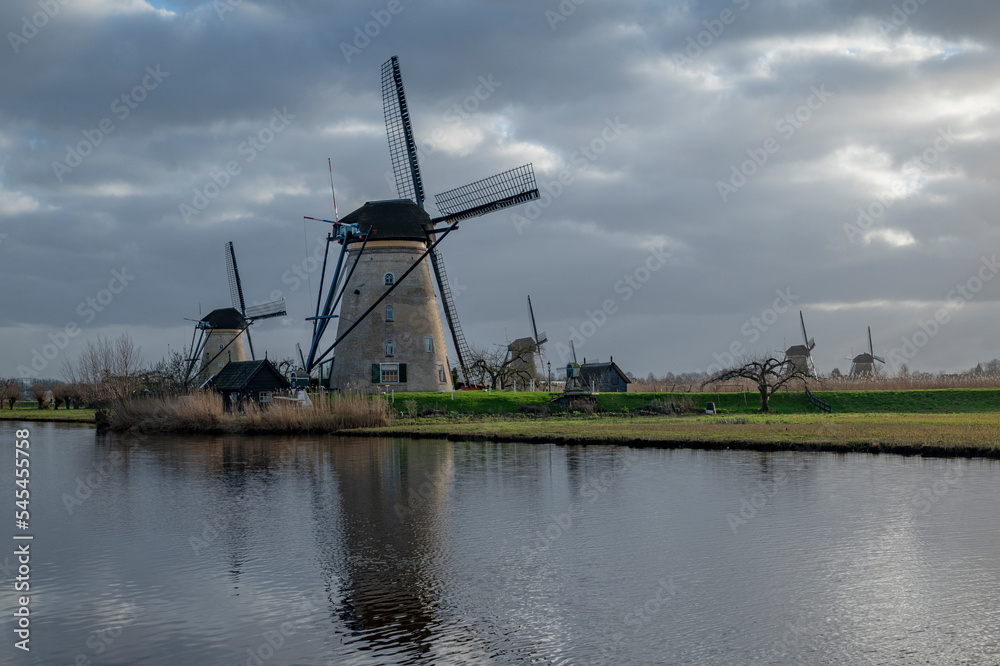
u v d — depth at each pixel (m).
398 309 60.31
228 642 14.63
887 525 21.83
